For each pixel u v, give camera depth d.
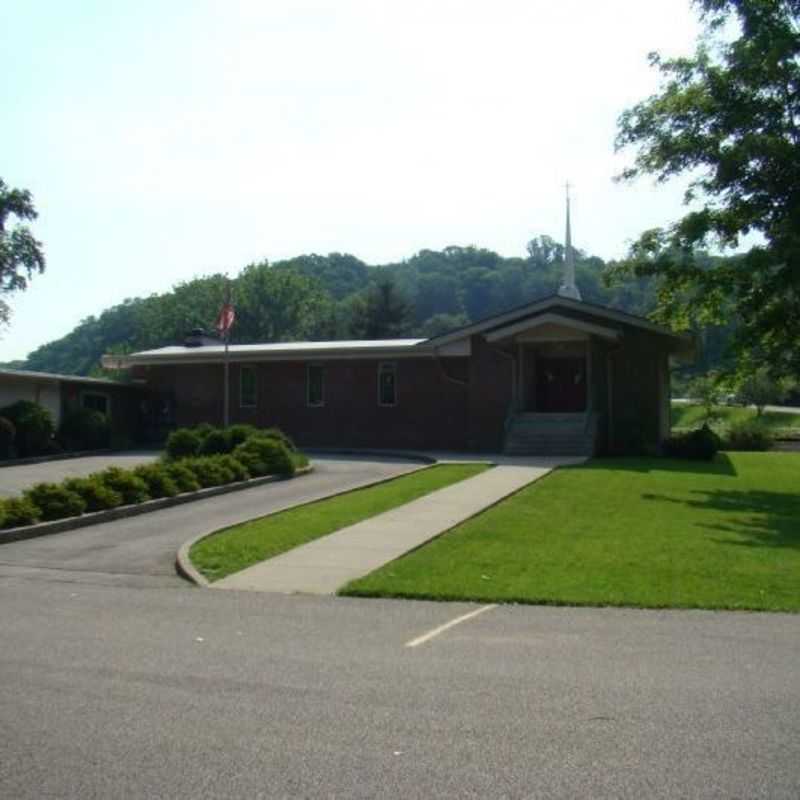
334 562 12.15
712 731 5.72
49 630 8.65
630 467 24.19
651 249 25.39
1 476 23.70
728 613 9.34
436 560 12.09
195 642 8.16
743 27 22.77
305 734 5.70
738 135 23.22
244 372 35.12
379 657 7.60
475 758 5.28
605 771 5.08
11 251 43.25
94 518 15.85
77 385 34.06
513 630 8.61
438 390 32.41
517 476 21.11
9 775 5.08
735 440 38.59
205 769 5.14
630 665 7.31
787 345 24.19
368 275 135.38
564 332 29.33
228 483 20.30
